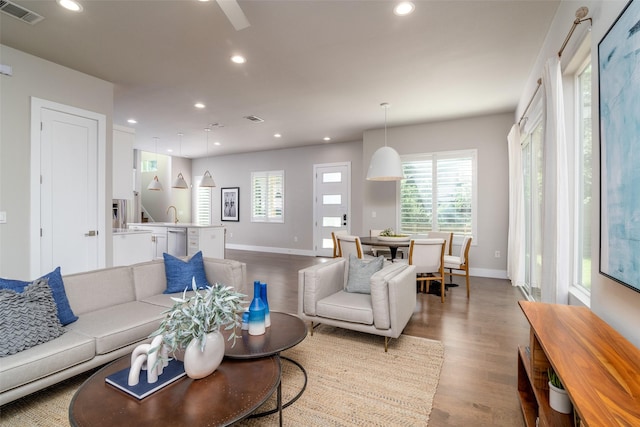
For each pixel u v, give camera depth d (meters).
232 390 1.47
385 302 2.61
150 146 8.24
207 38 3.05
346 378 2.22
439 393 2.05
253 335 2.07
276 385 1.54
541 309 1.79
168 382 1.50
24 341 1.82
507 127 5.38
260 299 2.17
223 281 3.12
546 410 1.45
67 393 2.03
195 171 10.10
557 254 2.32
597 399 0.96
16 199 3.24
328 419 1.79
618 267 1.41
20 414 1.82
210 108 5.15
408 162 6.13
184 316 1.55
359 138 7.32
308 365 2.40
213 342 1.58
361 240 4.76
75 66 3.63
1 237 3.15
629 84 1.30
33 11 2.62
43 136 3.44
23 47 3.21
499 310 3.72
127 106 5.07
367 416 1.82
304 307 2.96
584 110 2.41
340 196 7.88
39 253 3.39
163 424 1.22
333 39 3.06
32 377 1.74
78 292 2.44
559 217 2.32
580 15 1.82
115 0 2.49
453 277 5.44
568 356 1.23
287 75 3.88
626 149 1.33
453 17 2.70
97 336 2.05
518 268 4.71
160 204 9.90
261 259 7.45
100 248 3.92
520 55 3.36
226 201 9.57
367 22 2.77
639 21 1.22
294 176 8.47
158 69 3.71
